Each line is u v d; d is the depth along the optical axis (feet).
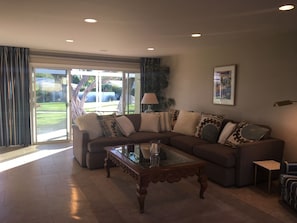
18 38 14.23
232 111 15.46
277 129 12.75
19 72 17.88
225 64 15.84
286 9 8.45
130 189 11.10
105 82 22.90
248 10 8.57
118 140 14.37
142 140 15.20
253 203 9.89
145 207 9.45
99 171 13.46
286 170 10.09
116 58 21.45
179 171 9.60
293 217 8.82
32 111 18.94
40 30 12.04
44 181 11.84
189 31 11.91
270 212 9.17
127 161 10.14
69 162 14.89
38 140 19.47
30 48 18.11
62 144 19.33
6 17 9.79
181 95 20.52
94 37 13.58
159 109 22.77
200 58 18.11
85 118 14.82
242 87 14.66
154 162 10.03
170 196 10.50
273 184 11.85
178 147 14.94
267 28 11.21
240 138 12.62
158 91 22.75
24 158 15.52
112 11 8.89
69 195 10.34
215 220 8.55
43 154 16.46
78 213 8.86
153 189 11.21
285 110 12.30
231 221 8.50
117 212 9.00
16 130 18.28
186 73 19.75
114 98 23.03
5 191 10.60
